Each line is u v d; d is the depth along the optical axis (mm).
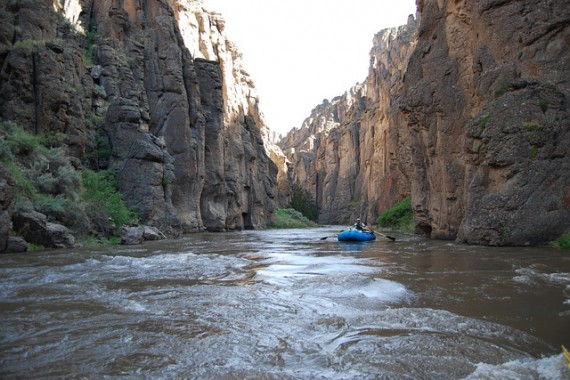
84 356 4938
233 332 5844
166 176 31000
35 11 25719
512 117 18516
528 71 19547
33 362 4754
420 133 26578
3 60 23984
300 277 10328
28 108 23594
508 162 18281
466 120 23500
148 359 4848
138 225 25750
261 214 60594
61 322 6324
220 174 45719
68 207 20062
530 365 4590
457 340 5445
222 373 4445
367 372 4469
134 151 28344
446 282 9617
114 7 36438
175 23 41500
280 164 92875
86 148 28547
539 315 6742
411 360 4777
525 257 13898
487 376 4297
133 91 33719
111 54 33500
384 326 6086
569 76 18703
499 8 20859
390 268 11992
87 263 12883
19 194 18062
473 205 19516
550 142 17844
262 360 4828
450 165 24156
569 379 4195
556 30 19219
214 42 55656
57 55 24953
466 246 18688
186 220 37781
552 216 17391
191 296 8148
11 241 15797
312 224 78875
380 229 41688
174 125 38188
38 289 8805
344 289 8719
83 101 29109
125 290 8742
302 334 5773
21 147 20812
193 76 41969
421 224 28172
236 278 10383
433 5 26703
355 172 107312
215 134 45844
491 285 9242
